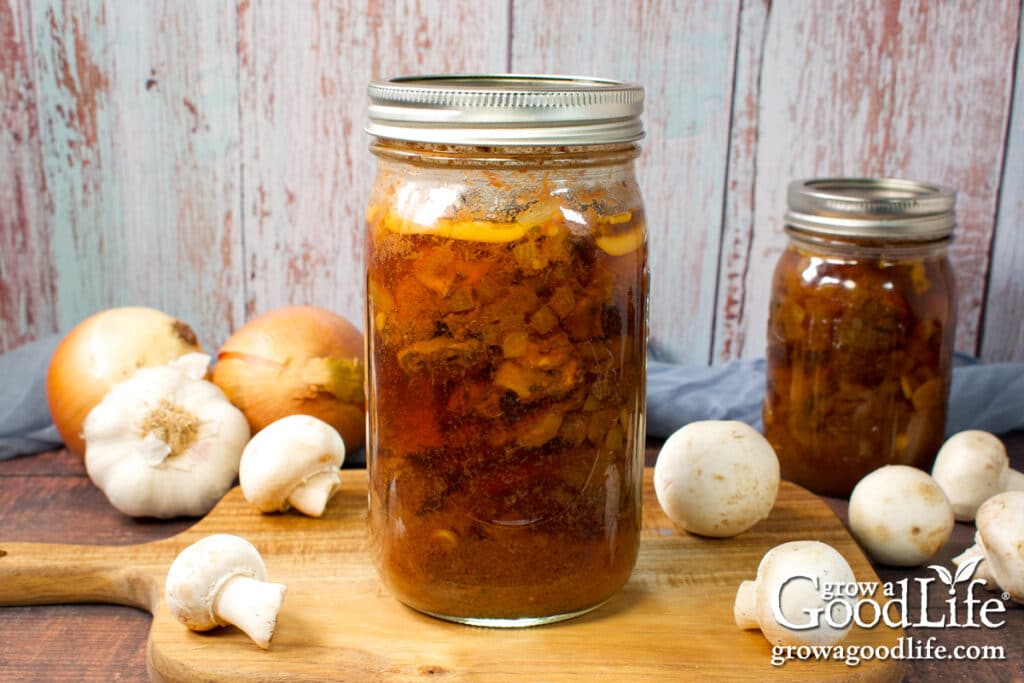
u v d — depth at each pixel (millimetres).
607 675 626
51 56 884
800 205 770
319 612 665
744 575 695
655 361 911
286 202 914
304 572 695
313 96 892
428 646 643
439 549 641
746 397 862
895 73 869
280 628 654
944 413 789
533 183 612
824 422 777
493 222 608
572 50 876
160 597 676
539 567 640
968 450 758
